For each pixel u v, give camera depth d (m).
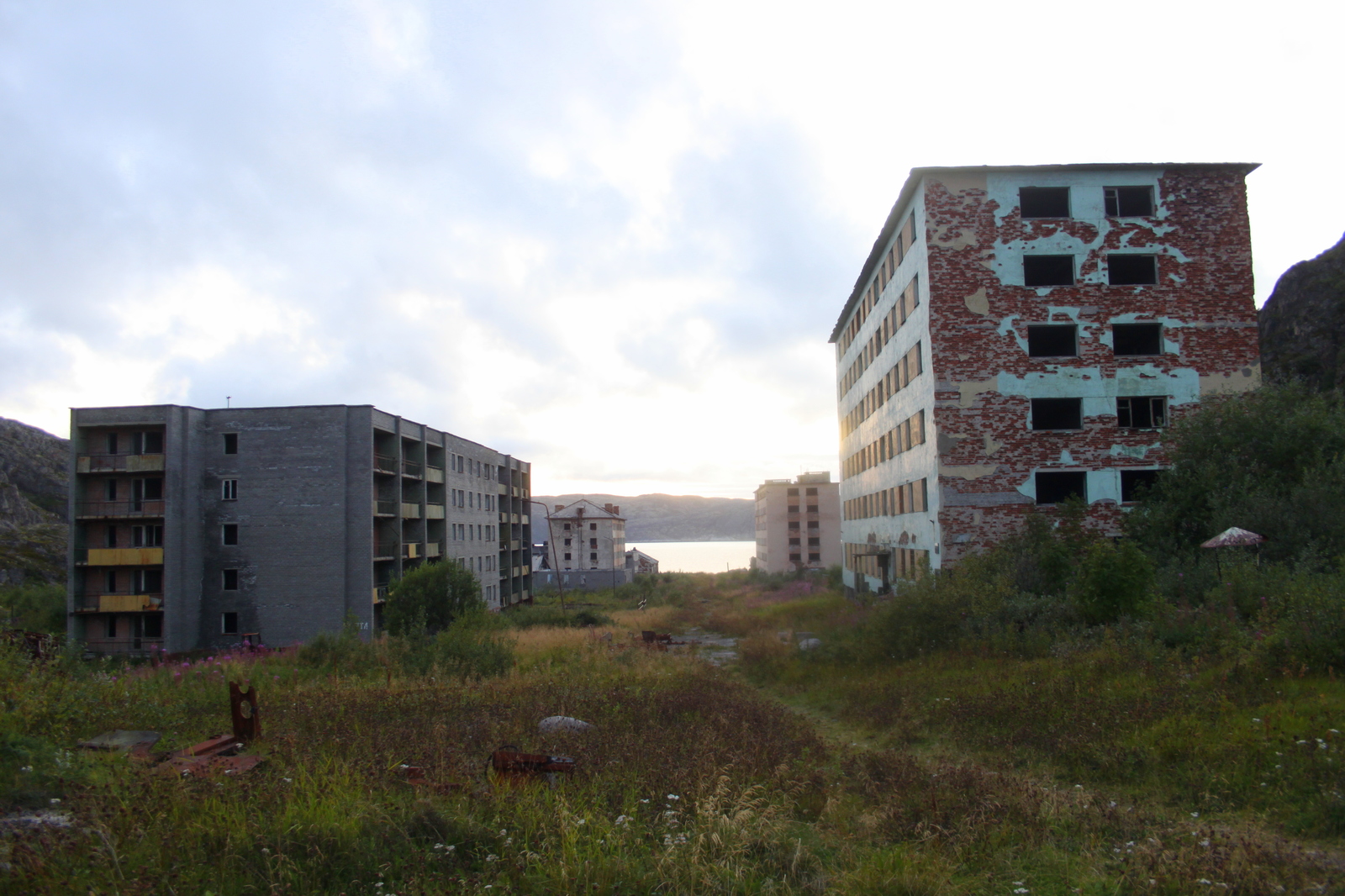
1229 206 27.31
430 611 32.09
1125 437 26.50
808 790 8.03
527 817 6.20
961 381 26.88
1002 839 6.40
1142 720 9.52
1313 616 11.64
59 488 106.75
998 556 23.30
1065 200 28.55
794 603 44.34
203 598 39.78
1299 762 7.45
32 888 4.63
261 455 40.41
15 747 7.34
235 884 4.96
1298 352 42.72
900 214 31.80
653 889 5.27
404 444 47.06
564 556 95.44
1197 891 5.09
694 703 12.97
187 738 9.77
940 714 12.01
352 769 7.33
